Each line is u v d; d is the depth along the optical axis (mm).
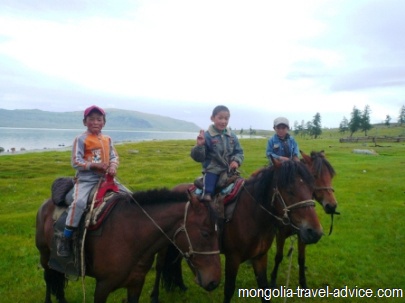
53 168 30547
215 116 6273
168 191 4996
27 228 12055
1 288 7539
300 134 132875
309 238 5102
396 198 16922
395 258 9328
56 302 6797
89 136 5270
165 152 49281
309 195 5262
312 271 8492
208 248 4398
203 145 5852
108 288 4812
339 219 13141
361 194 17703
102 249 4789
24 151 58375
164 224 4711
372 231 11617
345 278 8109
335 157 35406
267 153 7270
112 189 5297
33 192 18969
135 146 62156
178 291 7324
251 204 5891
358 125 97938
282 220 5508
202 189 6262
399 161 31375
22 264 8898
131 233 4770
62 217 5094
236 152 6469
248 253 5996
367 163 29922
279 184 5445
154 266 8750
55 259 5199
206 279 4316
